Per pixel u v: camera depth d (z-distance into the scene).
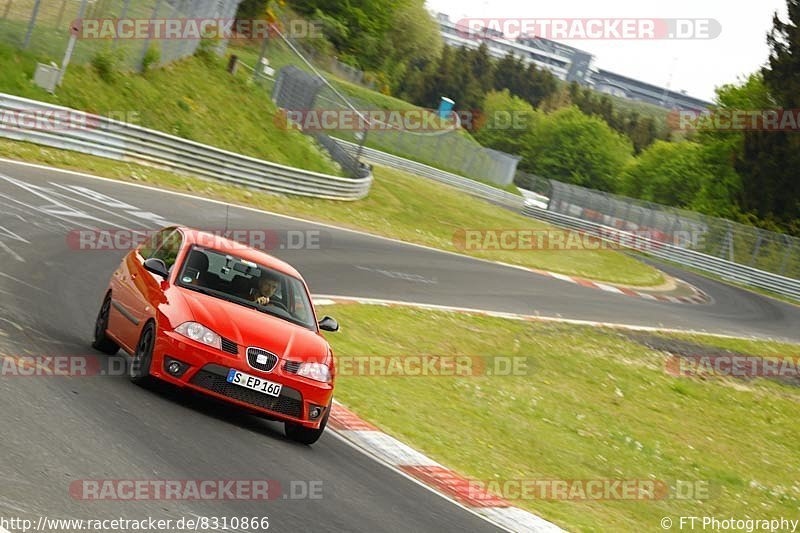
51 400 26.36
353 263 92.50
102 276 53.22
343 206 136.50
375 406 45.00
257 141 132.75
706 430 70.56
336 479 29.03
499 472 41.28
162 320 30.84
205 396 33.25
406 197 169.62
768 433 75.00
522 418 56.28
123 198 81.44
